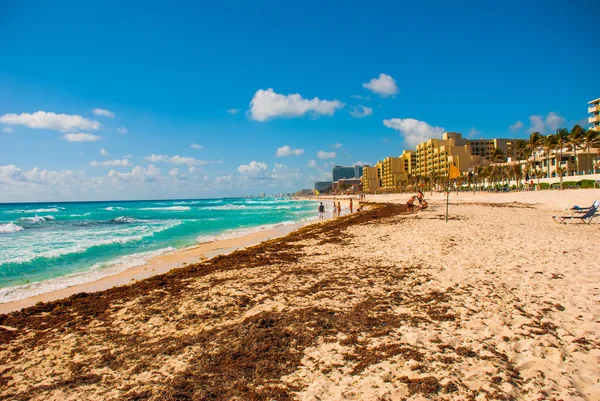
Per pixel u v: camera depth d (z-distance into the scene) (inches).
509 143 6003.9
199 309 316.2
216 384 183.9
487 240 586.6
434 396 161.9
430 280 361.1
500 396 159.5
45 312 349.7
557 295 294.4
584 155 2928.2
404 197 4109.3
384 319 260.5
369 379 179.2
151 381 192.7
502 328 233.9
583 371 178.9
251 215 2149.4
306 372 190.9
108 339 266.4
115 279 506.9
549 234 627.8
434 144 5757.9
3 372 222.7
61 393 188.1
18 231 1243.2
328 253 573.3
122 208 3821.4
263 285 382.6
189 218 1926.7
